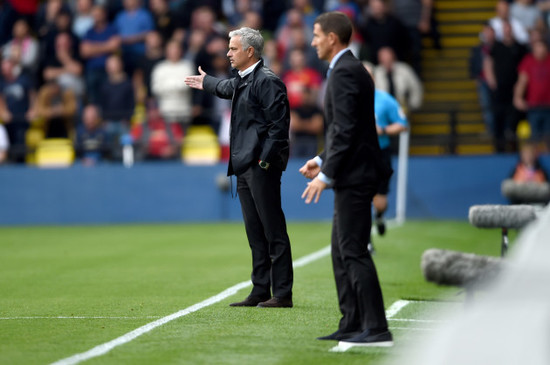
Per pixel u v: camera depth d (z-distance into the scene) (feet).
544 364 34.24
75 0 243.60
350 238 66.69
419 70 223.71
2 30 244.42
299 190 206.39
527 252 38.24
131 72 228.43
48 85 217.97
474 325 36.17
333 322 80.53
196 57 209.77
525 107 202.59
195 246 157.07
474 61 210.38
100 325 80.84
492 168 202.18
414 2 230.07
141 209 212.02
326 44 67.56
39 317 85.87
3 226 211.00
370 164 66.54
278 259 89.04
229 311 87.56
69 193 212.64
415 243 151.84
